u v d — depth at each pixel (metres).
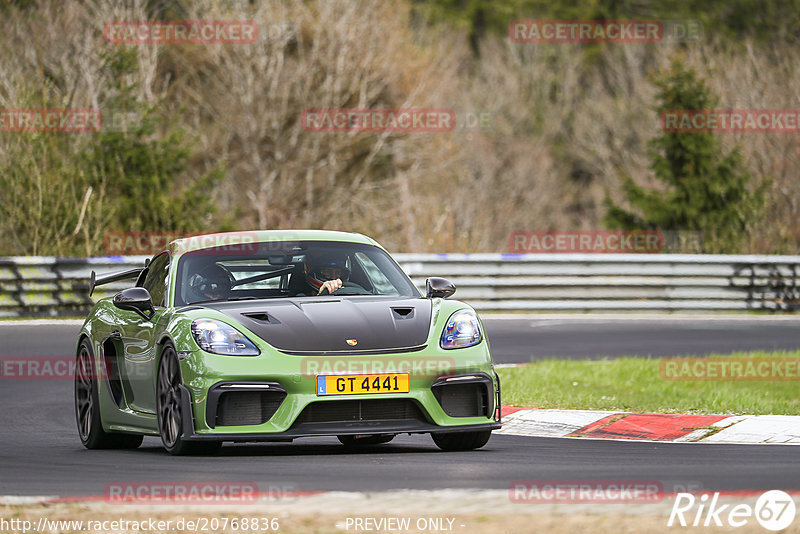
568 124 192.25
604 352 54.75
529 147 180.00
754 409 35.19
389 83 149.88
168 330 27.11
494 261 74.38
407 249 120.50
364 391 25.59
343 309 27.30
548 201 180.00
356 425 25.62
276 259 29.91
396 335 26.48
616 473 23.06
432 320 27.33
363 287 29.52
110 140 91.44
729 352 54.38
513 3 199.12
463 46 184.75
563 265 75.00
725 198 109.56
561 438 31.42
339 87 144.38
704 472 23.17
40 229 78.94
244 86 140.75
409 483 21.73
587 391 40.09
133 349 29.33
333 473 23.31
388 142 148.25
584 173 193.62
